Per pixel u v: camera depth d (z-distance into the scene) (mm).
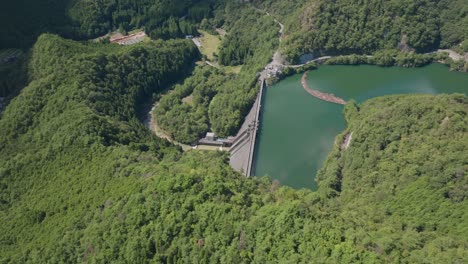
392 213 178000
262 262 134500
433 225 167000
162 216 154125
